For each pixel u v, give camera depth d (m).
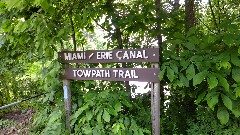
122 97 3.30
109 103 3.16
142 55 2.99
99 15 3.73
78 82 3.74
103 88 3.70
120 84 3.87
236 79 2.76
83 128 3.19
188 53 3.04
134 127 3.09
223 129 3.22
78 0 3.57
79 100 3.60
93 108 3.17
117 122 3.08
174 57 3.07
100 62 3.24
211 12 4.66
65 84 3.52
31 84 5.62
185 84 2.96
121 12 4.07
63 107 3.69
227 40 2.68
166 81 3.63
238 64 2.71
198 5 4.63
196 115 3.61
